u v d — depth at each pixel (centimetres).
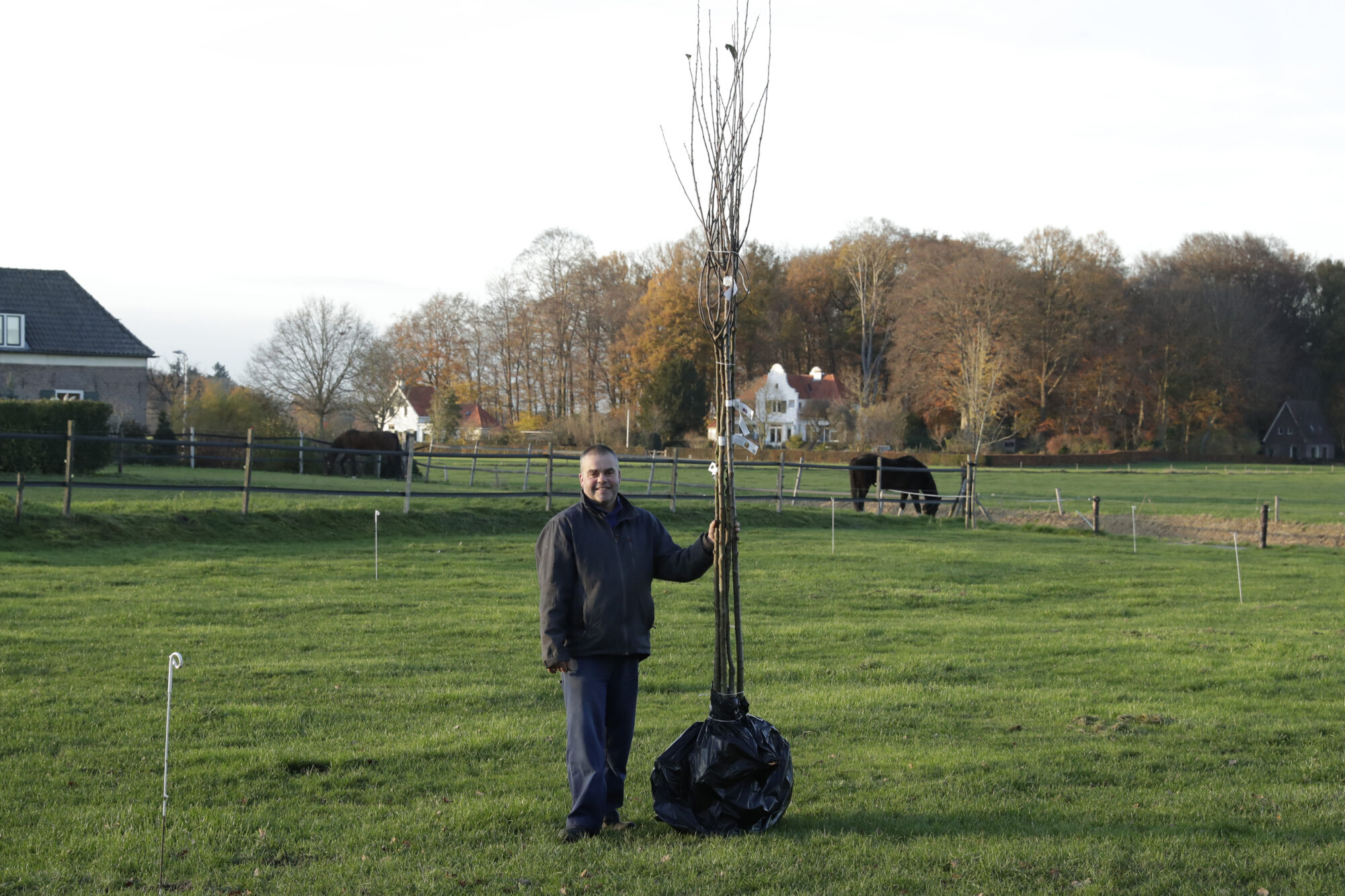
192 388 6594
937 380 7300
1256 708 807
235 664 894
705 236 523
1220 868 468
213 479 2719
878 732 723
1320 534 2564
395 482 3036
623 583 511
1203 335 8150
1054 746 683
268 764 618
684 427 6938
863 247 8638
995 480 5072
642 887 442
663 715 768
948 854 481
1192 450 8212
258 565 1461
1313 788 594
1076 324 7612
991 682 898
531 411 8675
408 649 980
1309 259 9731
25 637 963
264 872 459
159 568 1390
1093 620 1232
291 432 4281
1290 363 9281
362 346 6538
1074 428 7831
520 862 470
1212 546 2162
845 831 519
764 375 9462
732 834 511
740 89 516
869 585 1469
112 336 4312
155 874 458
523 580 1421
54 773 601
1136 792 588
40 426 2467
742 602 1317
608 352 8438
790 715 764
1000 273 7162
